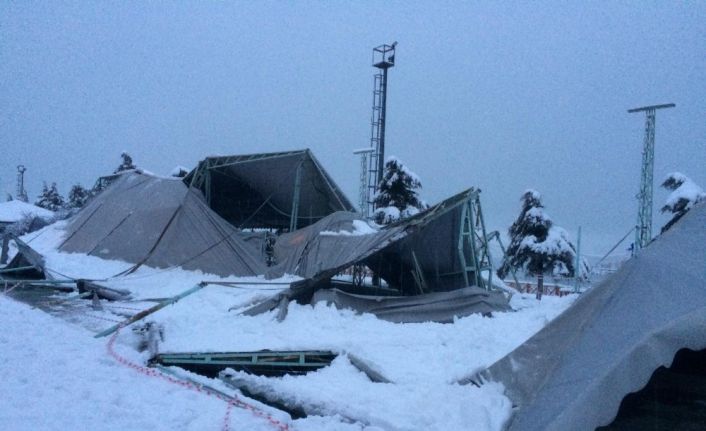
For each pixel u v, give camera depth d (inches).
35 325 430.0
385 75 1562.5
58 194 2723.9
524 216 1259.8
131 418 232.1
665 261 215.0
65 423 223.1
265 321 425.1
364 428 222.8
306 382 287.7
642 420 193.0
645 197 962.1
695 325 176.2
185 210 776.9
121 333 395.2
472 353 328.5
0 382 272.5
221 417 235.9
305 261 699.4
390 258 642.2
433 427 217.3
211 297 534.6
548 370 228.4
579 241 753.0
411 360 320.5
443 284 622.8
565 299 578.2
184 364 325.4
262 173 904.3
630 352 180.7
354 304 460.8
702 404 197.2
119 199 911.7
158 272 715.4
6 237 891.4
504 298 490.3
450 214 574.9
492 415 219.5
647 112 971.9
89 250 834.2
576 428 176.7
